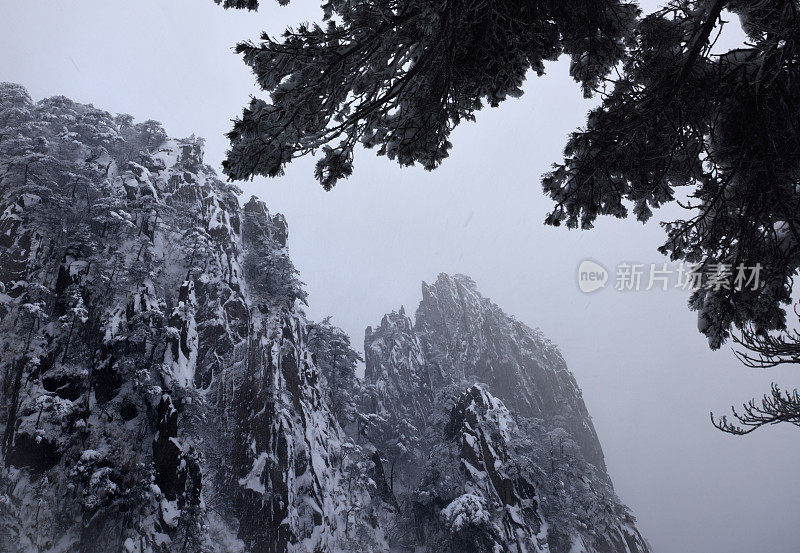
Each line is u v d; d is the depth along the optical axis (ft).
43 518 100.32
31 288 126.11
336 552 141.69
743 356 19.49
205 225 190.60
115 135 188.75
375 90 16.53
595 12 16.33
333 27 15.44
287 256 205.36
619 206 18.60
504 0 14.53
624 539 196.13
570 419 331.16
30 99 182.70
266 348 167.63
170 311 153.28
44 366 118.73
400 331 341.82
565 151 18.12
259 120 14.49
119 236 148.97
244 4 15.46
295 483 145.89
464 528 155.43
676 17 17.31
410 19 14.97
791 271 16.44
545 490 194.39
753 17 16.07
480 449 194.08
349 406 208.64
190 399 128.67
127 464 111.96
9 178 143.02
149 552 103.45
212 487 133.49
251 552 124.77
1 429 107.55
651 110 16.92
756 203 16.62
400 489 217.77
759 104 15.56
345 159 16.25
